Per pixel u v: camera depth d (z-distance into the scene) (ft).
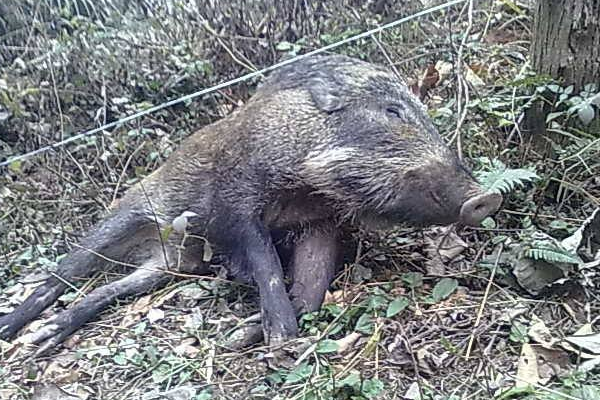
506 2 8.09
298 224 6.24
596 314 5.67
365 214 6.02
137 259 6.75
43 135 8.04
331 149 5.96
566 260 5.66
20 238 7.32
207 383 5.45
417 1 8.70
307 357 5.40
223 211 6.18
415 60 8.04
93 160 7.98
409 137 5.90
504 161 6.63
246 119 6.27
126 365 5.73
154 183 6.66
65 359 5.91
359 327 5.65
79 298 6.55
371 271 6.20
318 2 8.35
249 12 8.32
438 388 5.18
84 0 9.23
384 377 5.28
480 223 5.85
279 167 6.05
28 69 8.50
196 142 6.55
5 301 6.70
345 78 6.11
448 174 5.76
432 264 6.18
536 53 6.61
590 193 6.45
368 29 8.20
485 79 7.63
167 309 6.20
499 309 5.72
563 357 5.28
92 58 8.39
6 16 9.11
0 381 5.76
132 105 8.02
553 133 6.56
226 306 6.13
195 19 8.48
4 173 7.96
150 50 8.41
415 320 5.69
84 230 7.32
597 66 6.40
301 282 6.01
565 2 6.35
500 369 5.28
